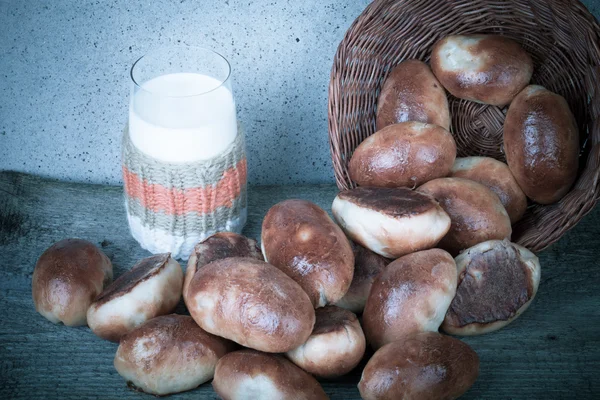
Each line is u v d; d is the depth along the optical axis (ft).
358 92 2.54
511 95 2.42
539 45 2.44
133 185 2.36
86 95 2.70
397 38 2.53
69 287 2.16
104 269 2.26
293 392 1.87
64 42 2.60
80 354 2.15
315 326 1.99
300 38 2.66
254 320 1.89
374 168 2.33
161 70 2.44
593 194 2.21
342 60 2.46
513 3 2.39
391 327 2.02
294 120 2.81
